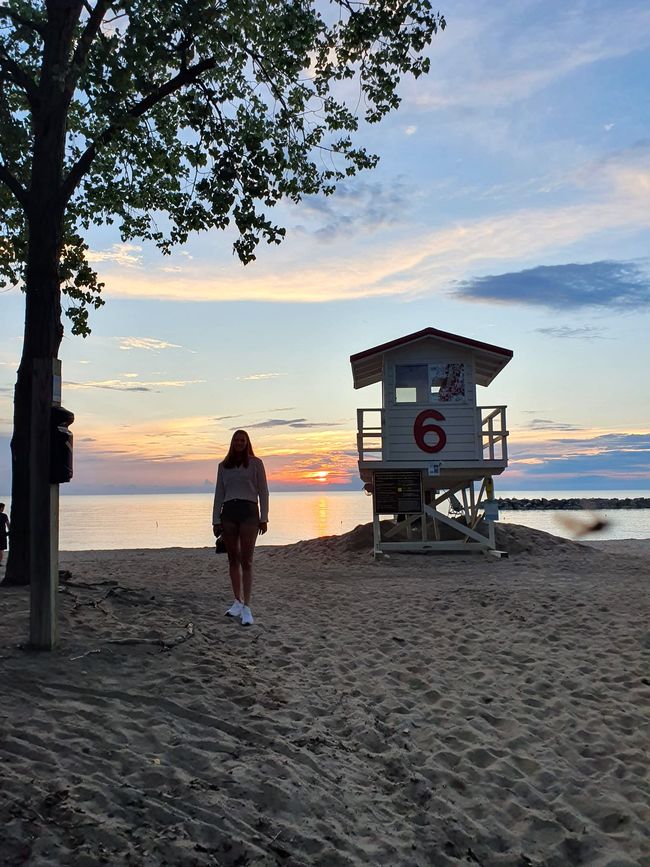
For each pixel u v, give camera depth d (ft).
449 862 10.75
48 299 27.12
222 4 28.81
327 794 12.12
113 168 39.42
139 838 10.08
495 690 18.17
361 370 59.06
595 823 12.03
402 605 29.30
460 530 54.08
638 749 14.73
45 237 27.22
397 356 53.72
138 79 28.53
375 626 25.04
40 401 17.87
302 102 37.65
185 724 14.23
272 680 17.83
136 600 24.36
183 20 26.89
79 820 10.19
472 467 52.54
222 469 24.50
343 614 27.22
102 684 15.65
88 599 23.31
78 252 39.81
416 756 14.21
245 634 21.99
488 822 11.94
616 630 24.48
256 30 32.91
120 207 41.24
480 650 21.97
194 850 9.98
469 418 52.95
